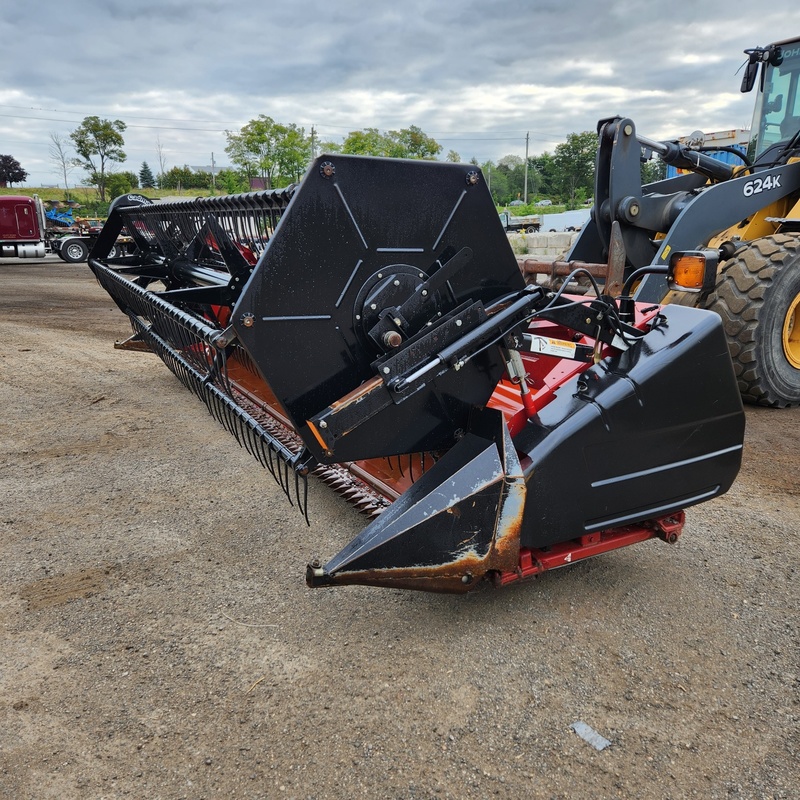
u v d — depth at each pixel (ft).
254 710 7.01
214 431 16.03
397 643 8.05
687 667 7.59
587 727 6.73
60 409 17.93
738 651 7.87
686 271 8.50
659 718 6.84
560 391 8.22
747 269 16.01
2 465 13.96
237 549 10.42
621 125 15.87
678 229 15.79
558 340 8.26
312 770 6.25
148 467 13.79
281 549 10.39
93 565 9.98
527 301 7.90
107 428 16.33
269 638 8.19
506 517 7.52
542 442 7.63
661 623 8.39
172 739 6.64
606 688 7.27
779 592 9.08
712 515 11.34
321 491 12.50
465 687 7.29
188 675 7.55
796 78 18.39
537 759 6.35
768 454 14.08
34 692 7.31
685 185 19.85
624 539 8.83
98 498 12.32
